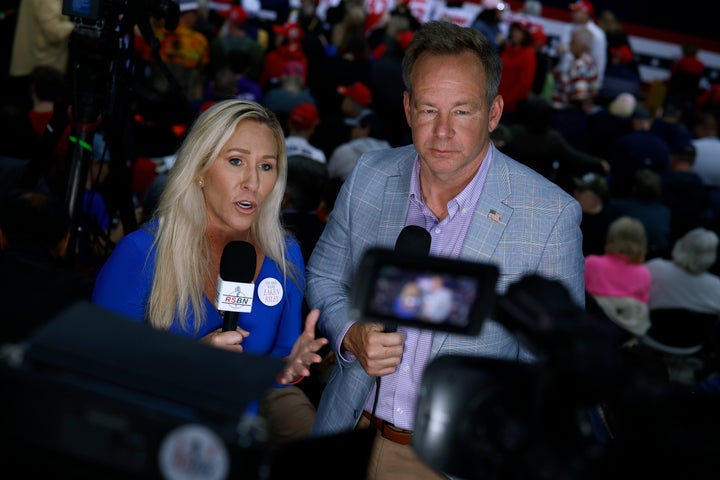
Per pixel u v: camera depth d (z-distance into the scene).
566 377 0.98
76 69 2.71
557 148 6.57
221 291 1.97
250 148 2.14
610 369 0.99
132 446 1.01
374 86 7.10
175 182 2.14
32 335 1.11
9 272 1.29
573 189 5.41
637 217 5.90
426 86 2.00
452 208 2.15
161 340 1.16
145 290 2.14
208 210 2.19
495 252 2.11
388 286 1.16
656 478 1.07
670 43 11.63
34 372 1.04
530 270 2.10
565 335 1.00
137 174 4.43
